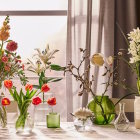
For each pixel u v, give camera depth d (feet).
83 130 6.98
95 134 6.68
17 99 6.68
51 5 13.91
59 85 16.43
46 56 7.63
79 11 11.82
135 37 7.21
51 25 24.86
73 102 11.60
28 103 6.63
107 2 11.95
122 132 6.93
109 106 7.76
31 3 14.87
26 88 6.84
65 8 12.80
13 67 7.56
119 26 11.76
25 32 25.08
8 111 8.59
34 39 24.94
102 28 11.87
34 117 7.38
